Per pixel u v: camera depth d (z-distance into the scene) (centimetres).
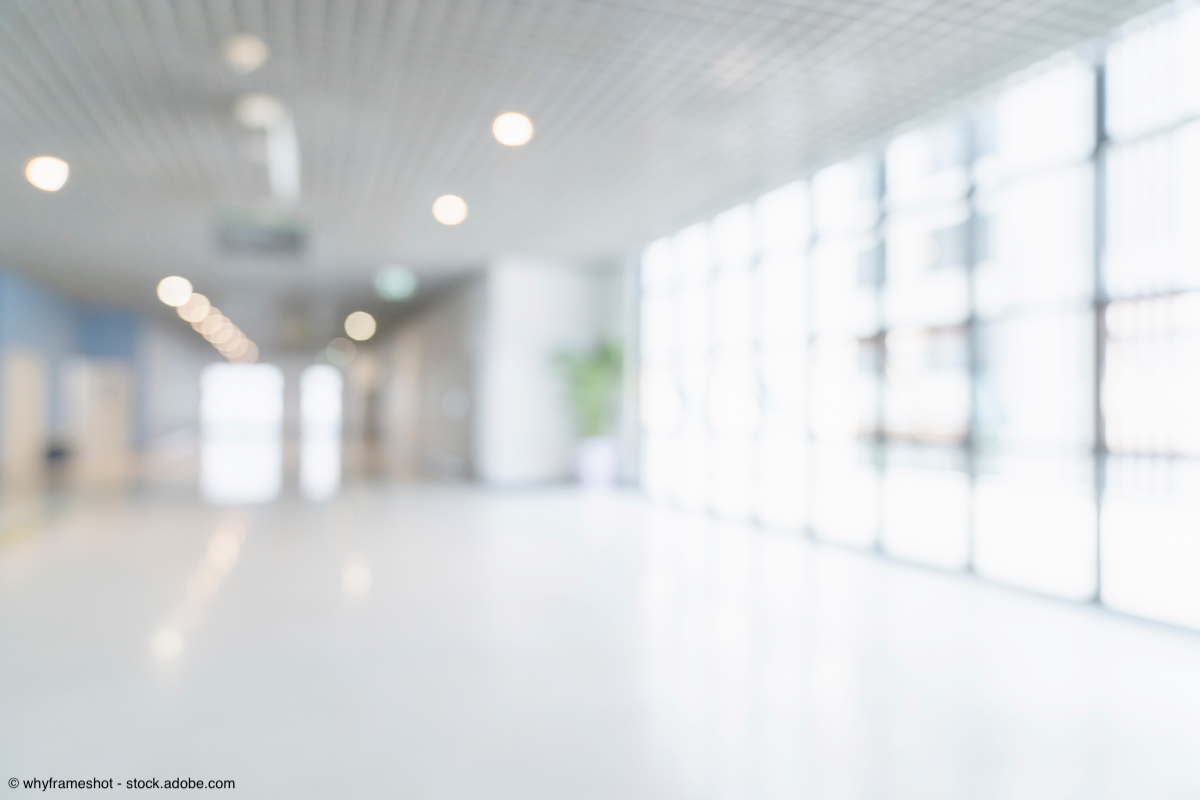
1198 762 305
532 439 1180
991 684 387
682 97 521
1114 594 519
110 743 310
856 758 306
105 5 400
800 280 815
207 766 291
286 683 377
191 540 747
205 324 2069
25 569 617
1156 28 434
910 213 674
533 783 282
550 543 753
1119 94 508
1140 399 519
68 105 533
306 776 284
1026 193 596
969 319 631
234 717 336
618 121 564
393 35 433
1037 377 762
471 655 423
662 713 348
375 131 580
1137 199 506
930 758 307
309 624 475
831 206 772
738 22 422
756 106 537
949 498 920
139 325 1805
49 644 432
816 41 444
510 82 496
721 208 811
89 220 862
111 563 641
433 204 793
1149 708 358
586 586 582
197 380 2936
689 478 1016
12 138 597
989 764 302
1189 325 511
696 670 405
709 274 976
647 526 860
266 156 636
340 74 482
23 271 1226
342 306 1688
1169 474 525
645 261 1136
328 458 1777
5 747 305
